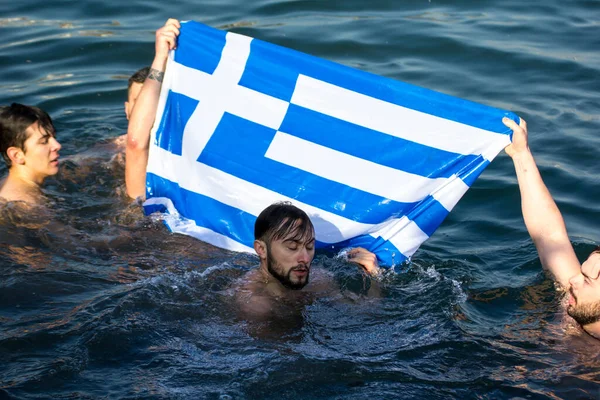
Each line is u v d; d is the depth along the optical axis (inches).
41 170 206.5
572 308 155.9
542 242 172.1
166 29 191.6
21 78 283.4
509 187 224.1
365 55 298.0
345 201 181.5
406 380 135.8
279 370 136.4
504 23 326.6
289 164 184.9
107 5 343.0
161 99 191.5
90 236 186.5
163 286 160.7
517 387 135.6
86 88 279.0
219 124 189.0
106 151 237.8
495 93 272.7
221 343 144.3
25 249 178.1
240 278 165.2
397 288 168.9
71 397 127.8
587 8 342.0
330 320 154.4
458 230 205.6
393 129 178.5
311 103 183.9
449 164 174.9
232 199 187.3
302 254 158.2
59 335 143.6
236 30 312.2
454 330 152.6
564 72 286.5
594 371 141.6
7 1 346.9
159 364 137.2
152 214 194.7
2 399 126.1
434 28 319.9
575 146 241.1
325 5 341.1
